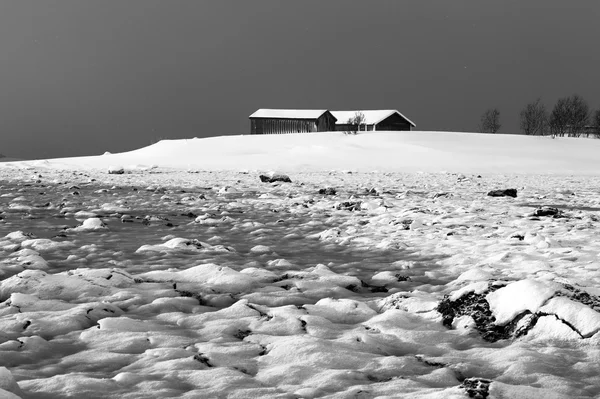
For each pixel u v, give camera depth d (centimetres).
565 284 507
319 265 757
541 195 2142
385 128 10212
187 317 528
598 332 446
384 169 4666
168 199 1723
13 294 564
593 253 859
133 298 591
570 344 449
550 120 9919
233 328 496
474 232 1094
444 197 1894
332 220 1285
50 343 452
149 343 459
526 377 387
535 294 489
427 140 7031
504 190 1994
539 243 926
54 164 4791
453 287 660
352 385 373
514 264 775
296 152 5919
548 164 5231
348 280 675
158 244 945
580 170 4825
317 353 423
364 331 494
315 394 358
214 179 2991
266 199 1784
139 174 3547
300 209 1493
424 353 448
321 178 3297
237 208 1514
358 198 1830
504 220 1267
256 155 5731
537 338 465
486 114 11125
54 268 740
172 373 389
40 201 1642
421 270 777
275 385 376
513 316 489
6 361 414
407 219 1202
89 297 594
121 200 1675
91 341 461
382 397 349
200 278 671
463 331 495
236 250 914
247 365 413
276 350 434
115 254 841
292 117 9838
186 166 4719
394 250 922
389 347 459
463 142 6919
